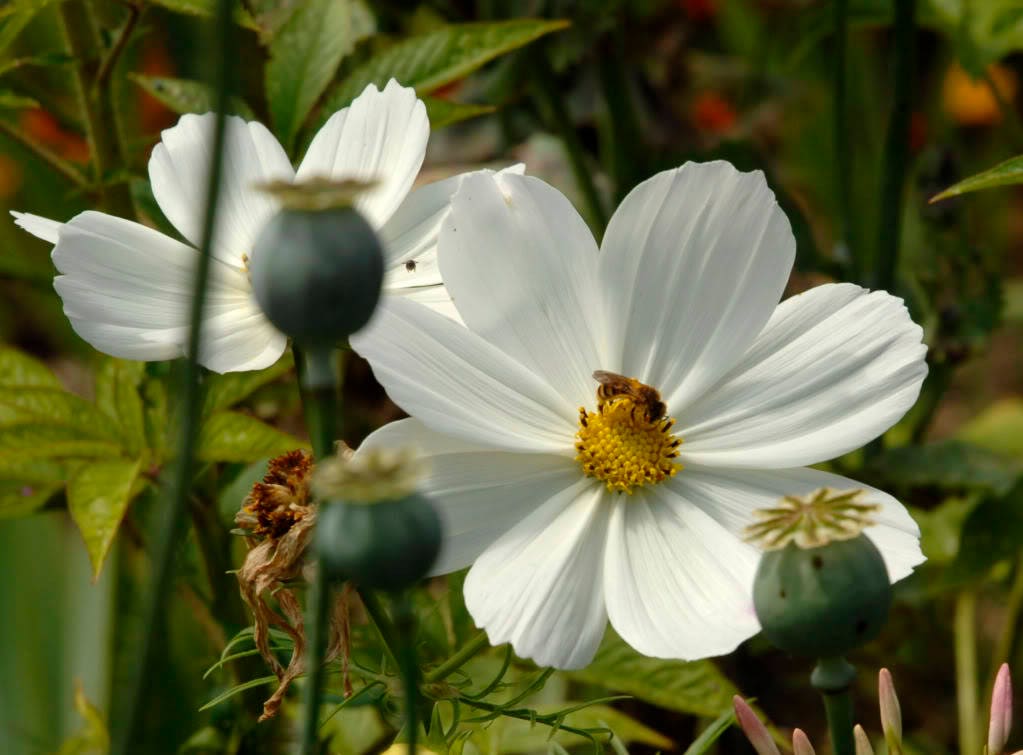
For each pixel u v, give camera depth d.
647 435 0.46
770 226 0.46
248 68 0.58
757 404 0.46
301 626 0.45
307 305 0.39
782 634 0.40
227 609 0.54
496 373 0.45
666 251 0.46
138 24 0.56
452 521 0.45
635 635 0.44
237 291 0.46
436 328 0.45
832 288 0.47
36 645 0.62
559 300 0.46
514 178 0.46
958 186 0.49
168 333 0.45
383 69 0.54
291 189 0.39
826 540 0.40
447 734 0.47
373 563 0.38
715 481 0.46
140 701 0.39
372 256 0.39
